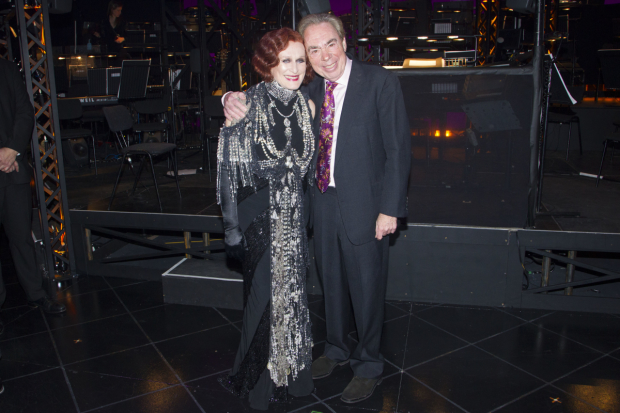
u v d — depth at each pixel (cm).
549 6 684
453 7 830
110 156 673
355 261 213
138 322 298
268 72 186
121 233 372
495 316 297
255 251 204
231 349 265
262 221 201
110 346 270
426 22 820
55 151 356
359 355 227
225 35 833
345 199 203
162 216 357
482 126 294
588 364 244
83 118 665
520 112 290
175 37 833
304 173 201
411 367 244
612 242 286
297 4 382
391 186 199
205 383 233
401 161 199
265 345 209
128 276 371
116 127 476
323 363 242
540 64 283
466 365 245
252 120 188
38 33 339
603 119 621
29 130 288
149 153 391
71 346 271
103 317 306
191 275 321
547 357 251
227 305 316
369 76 197
